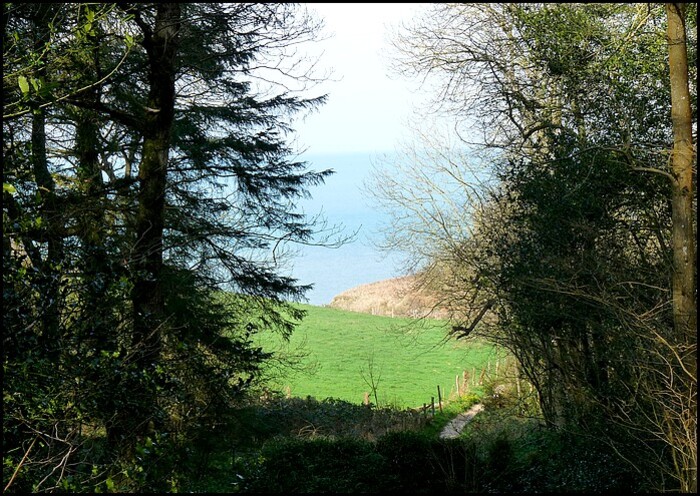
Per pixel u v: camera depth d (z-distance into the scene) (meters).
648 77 13.54
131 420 8.84
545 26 13.76
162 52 12.88
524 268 13.91
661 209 13.34
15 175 7.79
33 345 7.04
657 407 11.07
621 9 13.36
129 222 12.95
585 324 13.62
